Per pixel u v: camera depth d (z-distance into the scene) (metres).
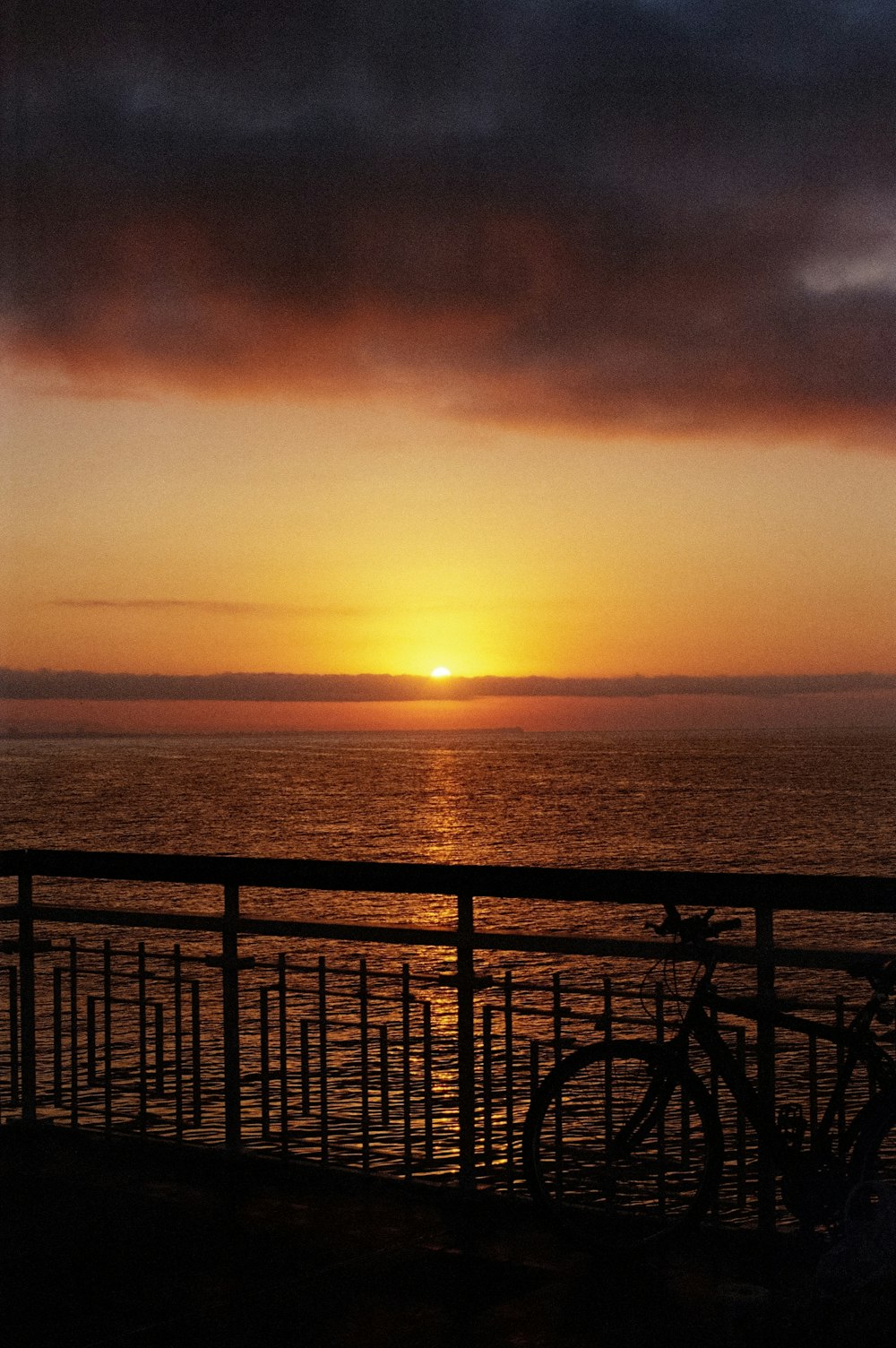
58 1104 5.17
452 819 84.00
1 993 18.08
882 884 3.38
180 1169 4.68
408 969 4.39
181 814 90.31
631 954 3.81
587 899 3.87
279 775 155.62
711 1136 3.71
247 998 19.11
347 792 117.19
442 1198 4.31
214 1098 10.92
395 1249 3.88
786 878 3.52
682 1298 3.49
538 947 4.01
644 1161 3.84
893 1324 3.23
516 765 190.12
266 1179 4.55
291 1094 11.16
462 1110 4.28
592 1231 3.91
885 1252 3.28
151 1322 3.40
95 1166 4.72
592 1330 3.31
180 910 37.38
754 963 3.64
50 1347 3.27
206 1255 3.86
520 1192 4.32
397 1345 3.24
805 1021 3.50
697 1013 3.68
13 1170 4.70
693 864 56.84
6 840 71.31
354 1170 4.54
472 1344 3.24
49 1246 3.95
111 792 117.88
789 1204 3.44
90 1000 5.06
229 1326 3.38
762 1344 3.22
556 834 72.31
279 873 4.45
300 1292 3.58
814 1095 3.54
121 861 4.80
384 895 41.75
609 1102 3.88
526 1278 3.65
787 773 156.38
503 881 4.03
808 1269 3.62
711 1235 3.89
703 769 168.88
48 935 28.86
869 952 3.46
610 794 112.25
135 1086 5.14
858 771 161.12
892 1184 3.33
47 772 166.62
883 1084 3.38
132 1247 3.93
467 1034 4.24
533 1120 3.88
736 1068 3.59
